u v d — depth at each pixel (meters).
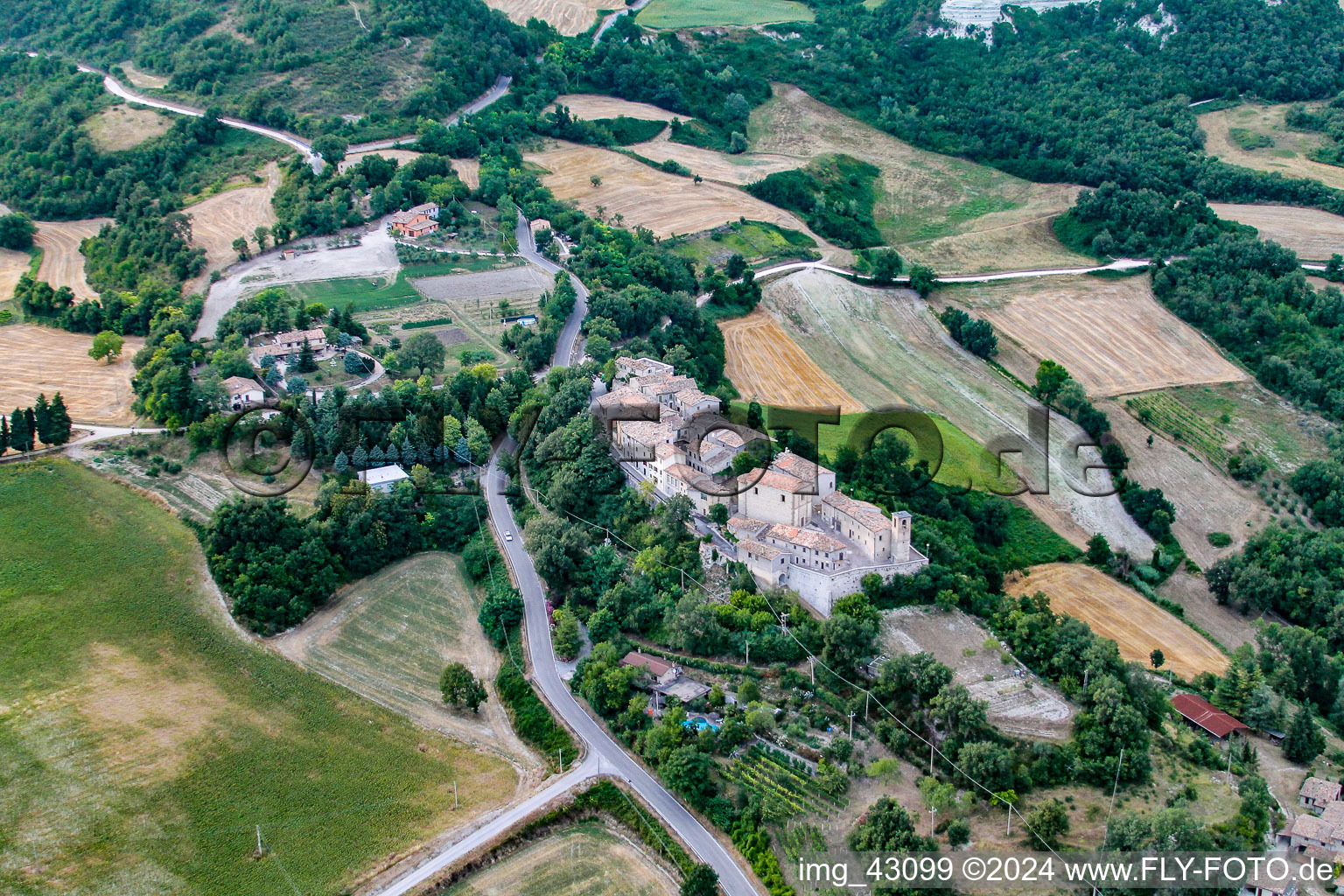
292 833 164.75
